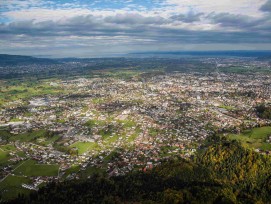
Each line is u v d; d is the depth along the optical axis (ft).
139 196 578.25
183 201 536.83
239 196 590.55
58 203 581.53
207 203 528.22
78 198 593.01
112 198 575.79
